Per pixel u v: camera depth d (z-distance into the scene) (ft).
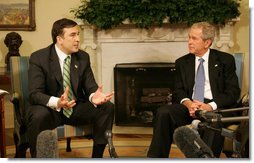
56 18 13.61
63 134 8.09
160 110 7.86
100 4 12.30
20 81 9.09
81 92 8.68
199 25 8.37
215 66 8.46
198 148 3.41
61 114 8.16
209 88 8.46
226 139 6.82
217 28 12.69
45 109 7.70
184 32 12.74
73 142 11.45
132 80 12.91
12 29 13.56
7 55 12.40
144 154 10.21
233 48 13.41
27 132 7.97
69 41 8.12
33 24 13.55
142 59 13.07
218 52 8.70
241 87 9.32
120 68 12.56
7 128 13.06
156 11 12.07
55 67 8.21
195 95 8.46
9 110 13.08
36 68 8.10
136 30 12.91
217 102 8.12
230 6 12.08
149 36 12.89
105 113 8.06
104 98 7.93
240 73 9.30
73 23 8.25
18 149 8.54
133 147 11.00
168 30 12.79
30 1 13.46
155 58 13.01
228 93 8.28
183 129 3.52
